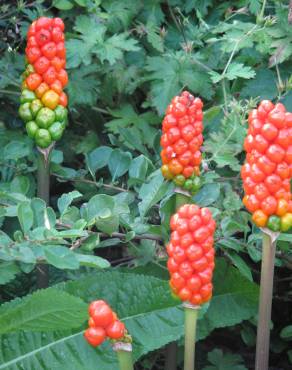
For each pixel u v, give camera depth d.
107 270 0.67
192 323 0.49
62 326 0.53
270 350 0.77
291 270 0.75
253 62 0.77
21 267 0.57
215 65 0.78
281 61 0.72
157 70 0.77
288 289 0.77
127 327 0.58
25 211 0.54
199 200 0.62
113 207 0.57
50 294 0.51
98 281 0.59
